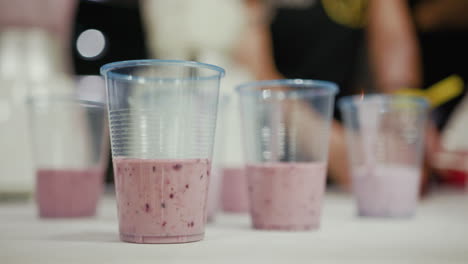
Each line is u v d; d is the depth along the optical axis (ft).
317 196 3.14
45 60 5.19
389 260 2.14
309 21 9.16
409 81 7.95
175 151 2.44
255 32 7.87
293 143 3.10
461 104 9.12
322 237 2.80
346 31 9.13
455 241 2.71
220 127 3.72
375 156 3.93
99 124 3.86
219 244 2.44
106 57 7.97
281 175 3.07
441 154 7.70
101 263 1.96
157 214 2.43
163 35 6.35
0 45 5.07
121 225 2.54
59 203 3.73
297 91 3.11
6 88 4.97
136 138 2.43
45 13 5.23
